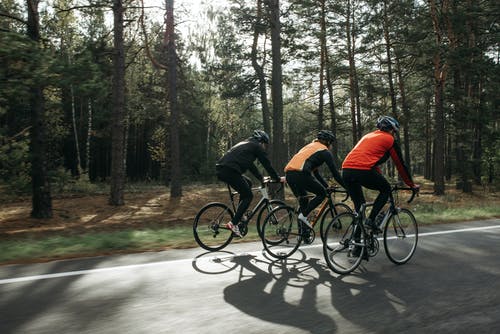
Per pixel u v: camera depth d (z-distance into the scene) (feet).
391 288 14.88
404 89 96.22
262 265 17.84
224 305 12.95
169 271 16.61
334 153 94.79
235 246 21.65
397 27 82.12
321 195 20.52
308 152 20.35
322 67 92.53
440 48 64.59
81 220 44.24
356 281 15.72
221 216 21.79
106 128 110.32
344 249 17.13
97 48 46.52
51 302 13.00
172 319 11.82
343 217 17.26
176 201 61.16
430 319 12.05
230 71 81.97
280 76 55.36
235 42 79.56
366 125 92.89
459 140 75.51
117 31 52.75
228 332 11.03
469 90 86.38
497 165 89.30
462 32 65.98
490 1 70.08
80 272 16.25
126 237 23.39
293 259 19.06
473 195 75.97
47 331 10.91
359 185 18.28
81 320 11.66
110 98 95.04
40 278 15.40
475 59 68.54
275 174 21.89
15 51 27.71
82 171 83.05
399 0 77.61
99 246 20.93
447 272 17.02
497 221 32.78
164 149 108.78
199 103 108.06
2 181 35.37
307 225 20.42
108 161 137.80
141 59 90.48
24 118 57.67
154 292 14.07
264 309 12.68
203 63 101.19
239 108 128.16
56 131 83.97
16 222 42.06
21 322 11.47
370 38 82.48
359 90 90.94
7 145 35.09
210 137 134.62
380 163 18.20
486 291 14.56
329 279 15.90
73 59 33.78
